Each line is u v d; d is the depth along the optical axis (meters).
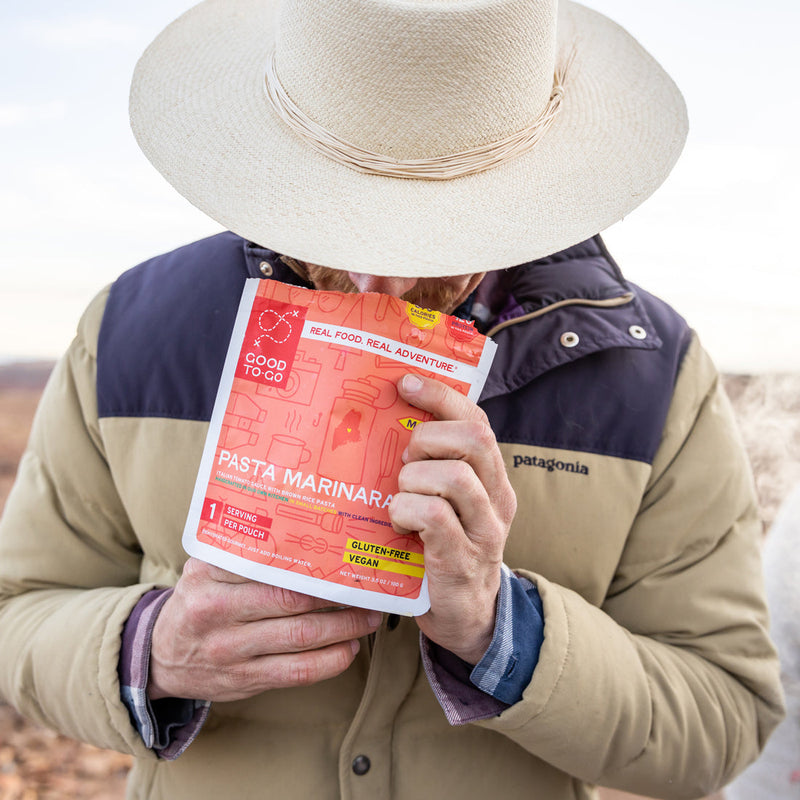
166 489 1.29
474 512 0.93
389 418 0.97
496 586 1.02
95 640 1.17
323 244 0.95
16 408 7.08
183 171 1.06
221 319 1.32
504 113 0.99
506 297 1.37
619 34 1.24
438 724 1.25
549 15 0.99
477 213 0.99
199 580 1.04
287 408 0.97
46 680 1.21
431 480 0.92
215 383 1.29
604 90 1.15
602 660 1.13
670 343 1.33
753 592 1.28
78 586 1.39
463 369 0.99
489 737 1.26
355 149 0.99
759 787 1.97
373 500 0.96
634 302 1.35
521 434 1.28
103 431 1.33
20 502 1.39
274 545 0.96
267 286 1.00
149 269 1.44
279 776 1.24
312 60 0.97
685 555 1.29
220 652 1.05
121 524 1.40
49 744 4.18
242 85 1.13
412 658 1.25
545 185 1.03
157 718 1.17
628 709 1.13
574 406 1.28
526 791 1.27
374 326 0.98
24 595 1.37
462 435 0.93
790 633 1.99
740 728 1.23
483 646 1.07
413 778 1.24
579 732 1.11
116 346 1.35
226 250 1.39
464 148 0.99
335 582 0.96
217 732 1.27
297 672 1.06
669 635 1.29
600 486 1.26
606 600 1.34
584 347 1.28
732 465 1.31
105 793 3.88
